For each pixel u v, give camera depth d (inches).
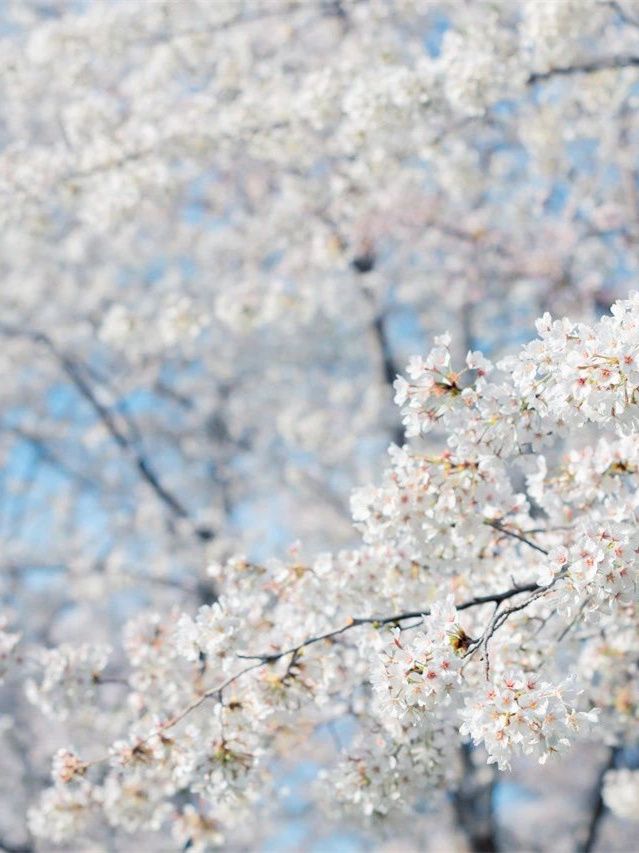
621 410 118.3
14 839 442.9
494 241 378.0
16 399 531.8
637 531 131.9
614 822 523.5
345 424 483.8
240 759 160.2
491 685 126.9
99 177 288.5
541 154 324.5
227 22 329.7
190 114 289.6
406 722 156.3
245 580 166.9
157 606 481.7
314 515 475.2
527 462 146.8
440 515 146.6
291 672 159.3
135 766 167.3
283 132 290.4
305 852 478.9
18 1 478.0
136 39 335.9
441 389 136.9
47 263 491.2
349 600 162.9
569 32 229.9
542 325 126.0
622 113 342.6
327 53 384.8
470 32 240.4
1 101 454.3
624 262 375.9
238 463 539.8
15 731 460.8
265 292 354.3
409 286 435.5
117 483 538.3
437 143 274.2
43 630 512.4
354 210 333.4
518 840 532.4
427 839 459.8
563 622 178.1
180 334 332.8
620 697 198.8
